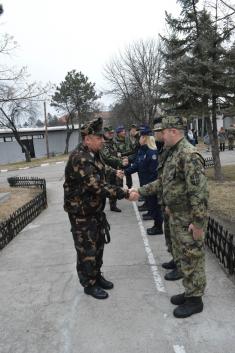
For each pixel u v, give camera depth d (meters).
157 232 6.53
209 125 12.21
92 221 4.01
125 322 3.64
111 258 5.46
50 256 5.86
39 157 43.19
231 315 3.63
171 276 4.54
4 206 10.15
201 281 3.62
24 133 43.97
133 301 4.05
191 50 11.16
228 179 12.47
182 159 3.42
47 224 8.14
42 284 4.73
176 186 3.50
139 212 8.41
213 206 8.18
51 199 11.59
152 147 6.55
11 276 5.11
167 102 11.50
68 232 7.27
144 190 4.17
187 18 11.12
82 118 44.78
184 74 10.44
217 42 10.58
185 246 3.55
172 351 3.14
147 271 4.87
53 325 3.71
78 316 3.84
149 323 3.59
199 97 11.20
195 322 3.54
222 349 3.13
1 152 42.31
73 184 3.89
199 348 3.16
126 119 41.00
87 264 4.09
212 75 10.69
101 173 3.94
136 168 7.71
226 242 4.66
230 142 25.69
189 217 3.52
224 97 11.44
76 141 49.59
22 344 3.43
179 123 3.48
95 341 3.38
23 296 4.42
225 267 4.77
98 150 3.93
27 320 3.85
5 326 3.77
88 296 4.25
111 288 4.39
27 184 14.48
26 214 8.25
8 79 11.77
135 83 35.38
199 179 3.31
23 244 6.69
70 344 3.36
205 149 26.56
